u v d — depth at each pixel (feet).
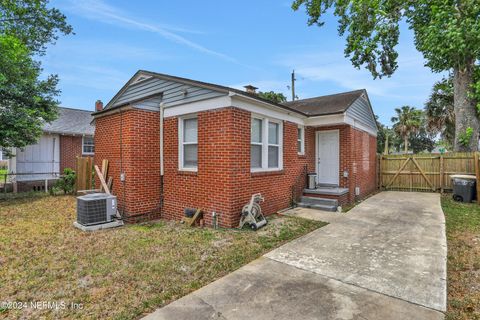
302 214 24.70
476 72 41.22
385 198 34.83
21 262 13.61
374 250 15.16
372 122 43.45
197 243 16.39
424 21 37.45
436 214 24.44
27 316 9.00
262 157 23.85
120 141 23.95
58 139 48.42
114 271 12.48
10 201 32.40
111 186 24.91
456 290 10.69
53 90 39.32
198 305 9.53
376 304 9.50
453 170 39.75
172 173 24.03
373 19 39.22
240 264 13.26
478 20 23.53
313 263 13.34
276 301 9.75
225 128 20.02
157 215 24.57
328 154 33.81
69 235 18.40
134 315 8.98
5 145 34.40
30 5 46.91
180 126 23.52
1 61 32.30
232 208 19.85
